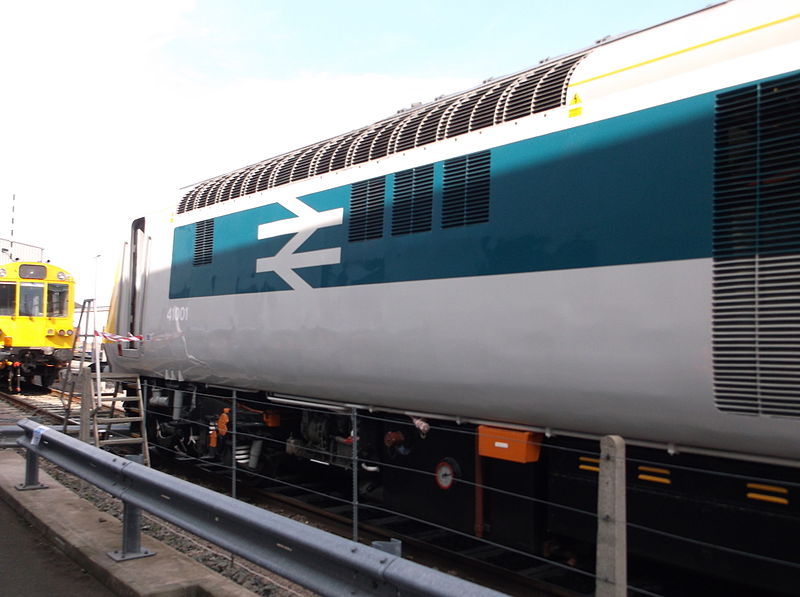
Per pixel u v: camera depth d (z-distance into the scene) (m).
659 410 3.47
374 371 5.12
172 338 7.79
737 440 3.22
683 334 3.34
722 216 3.26
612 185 3.72
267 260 6.34
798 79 3.09
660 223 3.48
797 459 3.08
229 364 6.82
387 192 5.15
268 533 3.19
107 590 4.08
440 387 4.63
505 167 4.31
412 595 2.56
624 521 2.97
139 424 10.00
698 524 3.59
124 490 4.46
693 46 3.53
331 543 2.91
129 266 9.12
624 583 2.94
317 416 6.36
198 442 8.19
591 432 3.93
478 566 4.84
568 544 4.75
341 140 6.09
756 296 3.10
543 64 4.56
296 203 6.07
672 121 3.51
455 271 4.52
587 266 3.77
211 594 3.76
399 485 5.47
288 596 4.06
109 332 9.52
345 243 5.46
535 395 4.04
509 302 4.16
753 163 3.18
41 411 13.12
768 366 3.05
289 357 5.96
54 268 18.83
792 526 3.23
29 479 6.31
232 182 7.31
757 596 4.28
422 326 4.71
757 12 3.34
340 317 5.42
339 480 7.86
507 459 4.34
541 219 4.04
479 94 4.83
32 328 18.25
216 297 7.05
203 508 3.66
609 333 3.64
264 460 7.48
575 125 3.96
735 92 3.29
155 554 4.48
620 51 3.93
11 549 4.86
